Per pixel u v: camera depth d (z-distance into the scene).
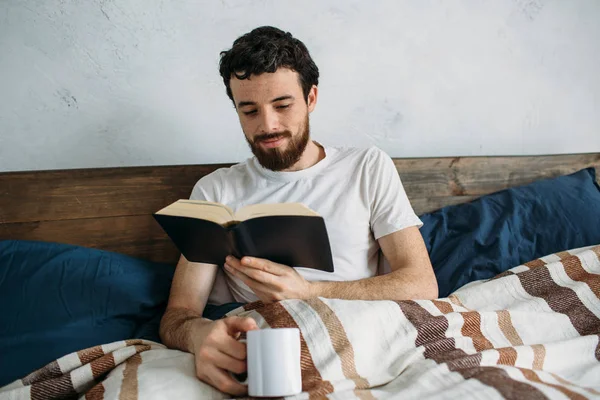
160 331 1.11
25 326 1.08
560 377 0.88
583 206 1.51
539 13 1.83
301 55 1.16
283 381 0.77
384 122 1.70
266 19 1.59
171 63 1.53
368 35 1.68
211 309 1.24
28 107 1.43
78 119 1.47
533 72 1.83
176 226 0.97
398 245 1.19
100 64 1.48
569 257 1.25
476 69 1.78
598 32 1.90
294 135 1.17
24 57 1.43
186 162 1.55
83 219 1.38
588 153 1.74
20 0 1.42
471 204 1.55
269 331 0.77
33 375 0.97
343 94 1.66
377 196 1.24
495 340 1.00
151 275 1.27
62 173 1.37
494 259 1.39
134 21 1.50
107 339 1.11
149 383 0.85
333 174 1.27
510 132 1.82
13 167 1.42
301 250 0.95
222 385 0.85
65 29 1.45
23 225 1.34
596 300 1.14
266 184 1.27
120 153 1.50
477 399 0.73
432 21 1.73
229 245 0.95
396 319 0.95
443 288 1.36
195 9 1.54
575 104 1.88
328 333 0.89
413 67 1.72
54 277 1.17
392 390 0.84
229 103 1.58
